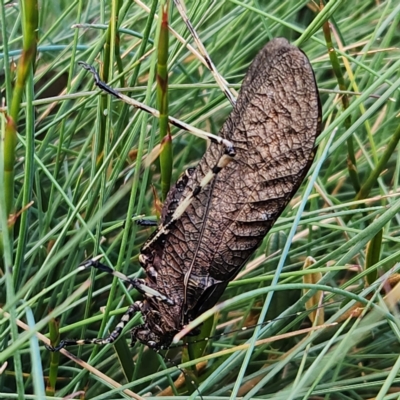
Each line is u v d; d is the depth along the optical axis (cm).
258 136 20
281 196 20
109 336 21
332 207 23
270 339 20
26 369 24
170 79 31
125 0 27
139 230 26
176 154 29
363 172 28
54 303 23
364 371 24
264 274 24
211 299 21
